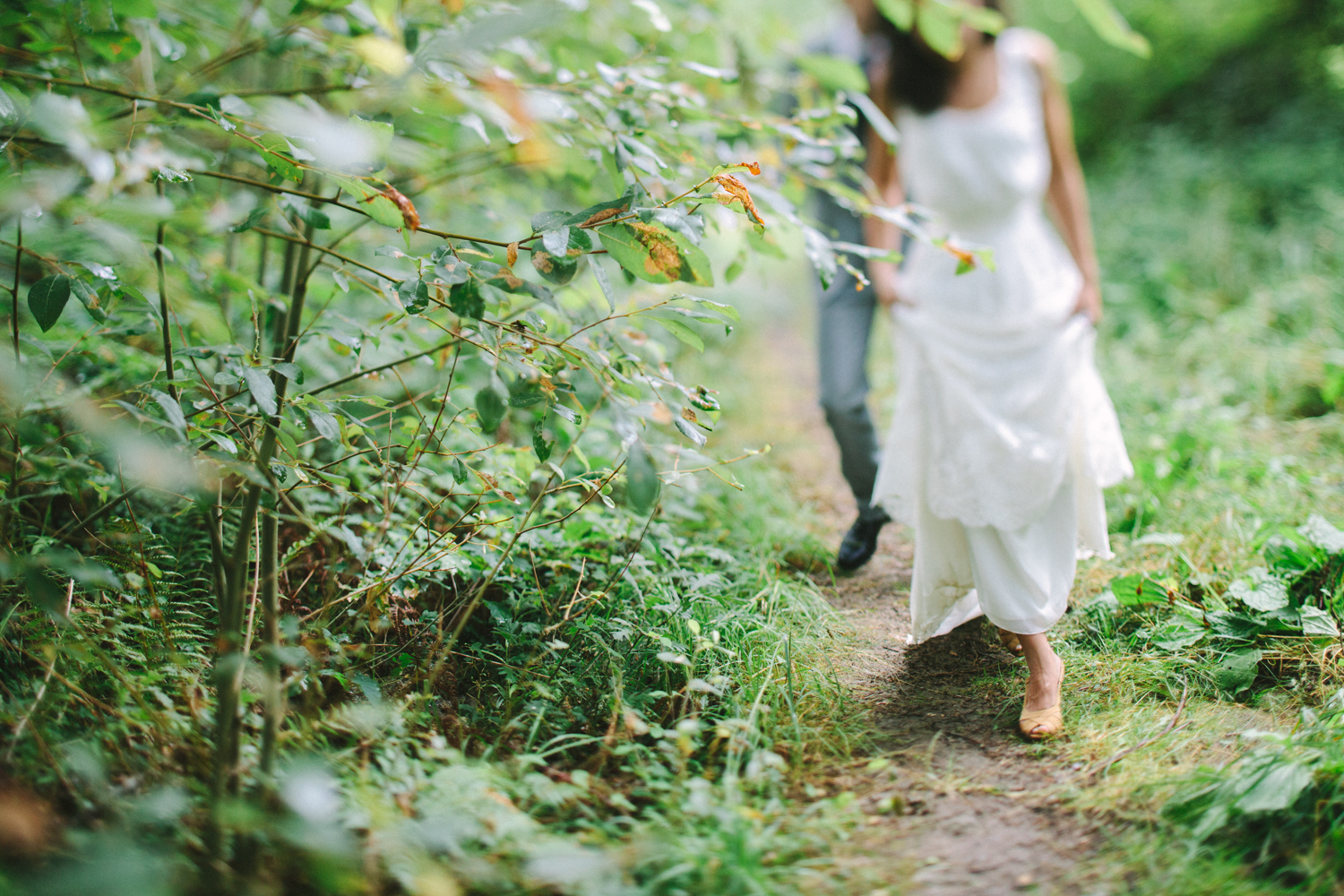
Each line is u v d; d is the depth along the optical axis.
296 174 1.73
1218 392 4.14
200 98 1.70
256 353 1.83
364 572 2.28
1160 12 9.05
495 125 2.24
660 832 1.65
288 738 1.74
